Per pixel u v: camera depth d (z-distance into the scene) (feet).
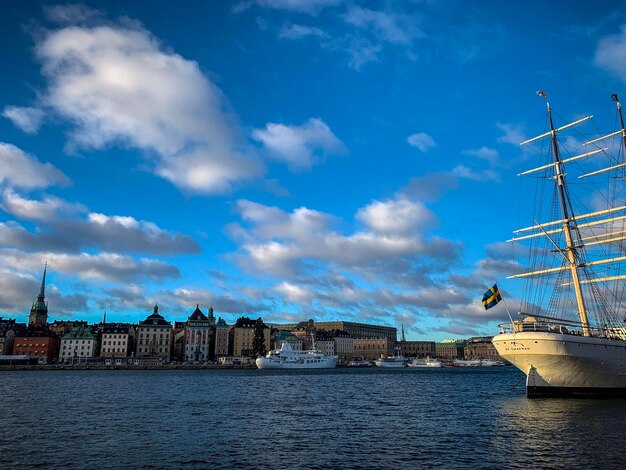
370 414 189.67
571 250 251.60
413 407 214.48
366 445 125.70
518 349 203.51
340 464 105.50
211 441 130.62
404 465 104.42
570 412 172.96
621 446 119.34
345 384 397.80
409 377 553.23
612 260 256.93
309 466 103.81
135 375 559.79
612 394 207.62
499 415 175.42
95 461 107.65
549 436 132.77
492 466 102.89
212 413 190.39
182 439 133.28
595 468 100.58
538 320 220.64
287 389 330.95
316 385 380.17
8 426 156.15
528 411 178.19
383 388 348.59
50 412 192.75
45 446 123.65
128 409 203.00
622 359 206.90
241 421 168.76
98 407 210.79
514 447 120.57
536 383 204.03
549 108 269.44
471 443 126.93
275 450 119.55
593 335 241.14
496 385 387.55
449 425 158.20
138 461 107.65
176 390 314.14
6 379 463.42
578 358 195.83
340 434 142.61
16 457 111.45
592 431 138.31
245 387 347.56
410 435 140.26
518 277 275.80
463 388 348.59
